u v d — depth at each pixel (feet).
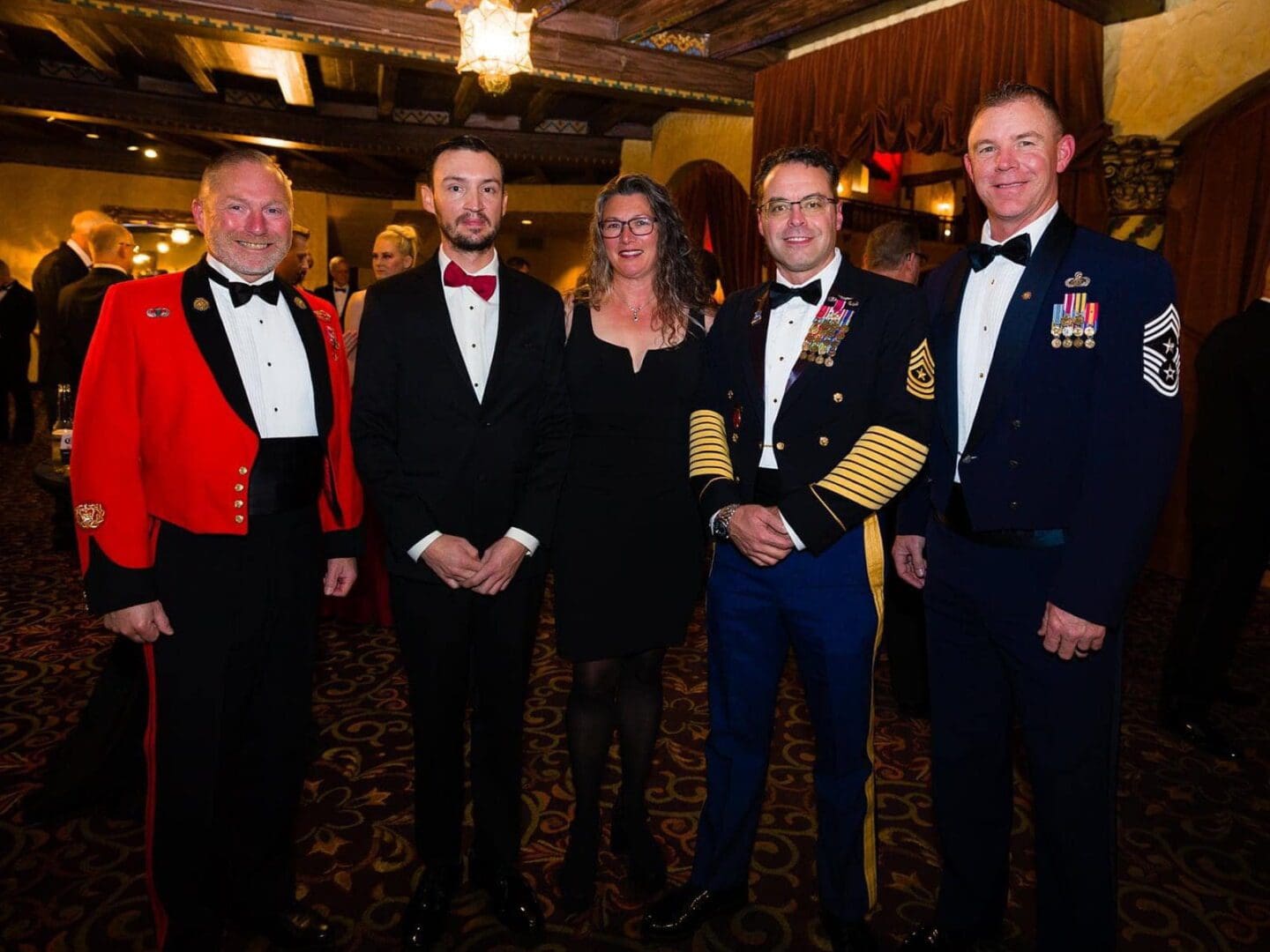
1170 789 8.45
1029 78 13.20
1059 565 5.04
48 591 13.57
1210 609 9.22
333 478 6.13
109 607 5.06
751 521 5.45
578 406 6.48
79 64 23.93
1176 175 14.76
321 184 36.55
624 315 6.58
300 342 5.78
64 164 33.99
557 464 6.27
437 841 6.23
